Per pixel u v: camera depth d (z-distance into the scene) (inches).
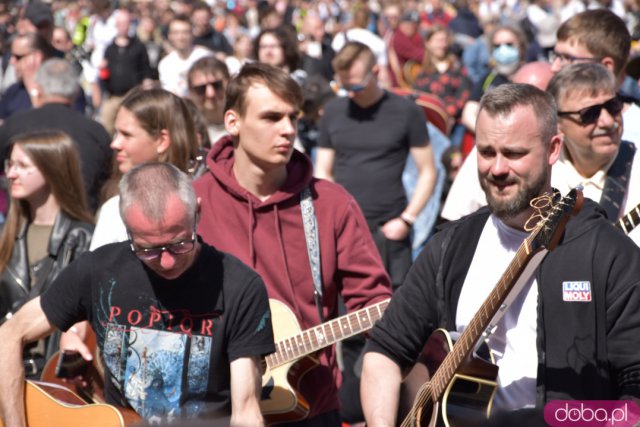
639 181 251.1
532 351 191.9
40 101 409.7
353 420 344.2
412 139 419.5
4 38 789.9
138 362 211.3
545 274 188.7
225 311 208.4
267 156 246.5
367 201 422.3
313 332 243.0
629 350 183.0
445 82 635.5
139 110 274.8
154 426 191.8
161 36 1119.6
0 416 223.8
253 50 589.6
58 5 1193.4
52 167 292.2
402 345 208.4
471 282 200.1
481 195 279.9
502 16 1255.5
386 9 1041.5
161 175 200.4
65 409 222.7
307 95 490.6
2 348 219.5
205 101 403.5
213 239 252.8
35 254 293.6
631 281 183.5
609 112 244.5
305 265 249.9
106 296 213.2
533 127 186.2
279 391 241.0
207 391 210.5
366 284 251.9
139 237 199.2
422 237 444.1
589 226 188.2
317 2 1357.0
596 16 308.8
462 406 192.4
